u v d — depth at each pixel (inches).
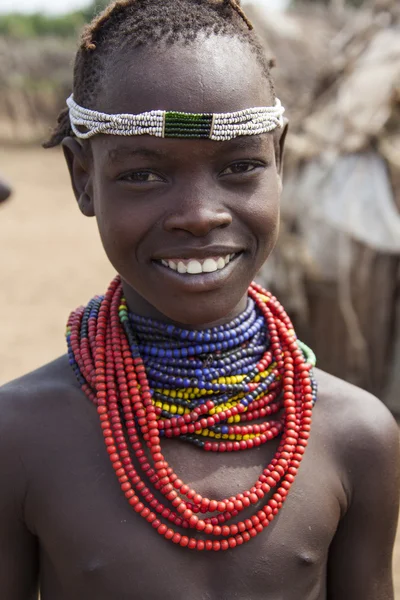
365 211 239.9
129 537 75.0
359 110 250.1
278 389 83.9
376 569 85.3
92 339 82.5
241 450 80.0
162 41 70.7
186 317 73.9
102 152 72.9
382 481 83.4
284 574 77.2
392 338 248.2
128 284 82.1
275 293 250.8
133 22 72.8
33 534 79.2
